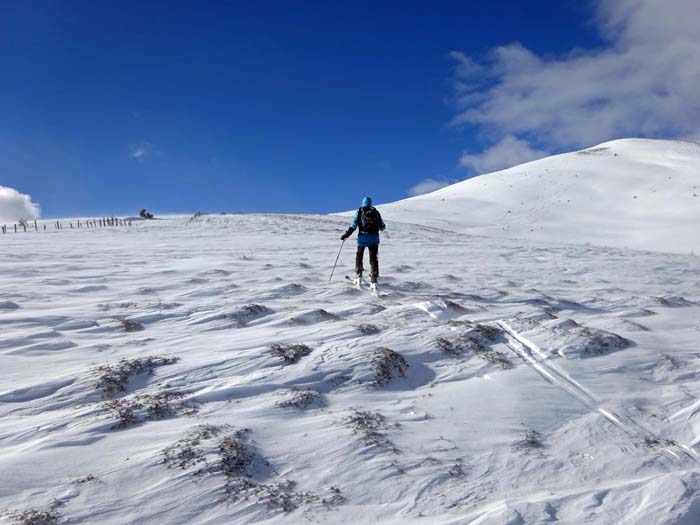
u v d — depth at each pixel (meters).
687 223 51.66
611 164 79.12
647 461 4.20
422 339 6.70
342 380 5.49
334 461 3.95
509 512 3.31
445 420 4.77
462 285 12.05
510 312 8.82
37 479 3.50
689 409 5.11
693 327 8.30
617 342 6.89
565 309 9.68
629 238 48.72
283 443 4.18
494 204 65.12
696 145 93.19
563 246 28.56
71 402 4.83
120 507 3.27
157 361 5.75
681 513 3.37
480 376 5.86
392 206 64.25
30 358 6.04
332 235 28.56
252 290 10.38
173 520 3.20
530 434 4.56
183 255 17.14
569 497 3.58
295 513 3.34
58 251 17.86
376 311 8.73
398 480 3.75
